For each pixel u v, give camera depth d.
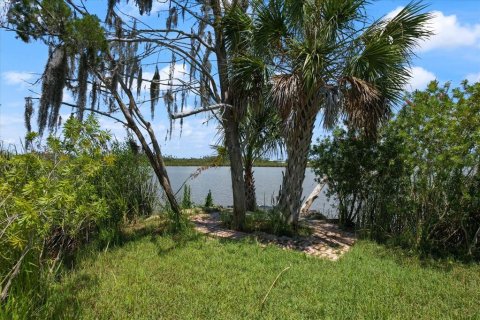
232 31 8.95
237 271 6.13
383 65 7.88
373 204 9.15
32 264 4.57
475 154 7.16
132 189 10.06
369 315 4.70
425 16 8.13
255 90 8.53
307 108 8.39
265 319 4.52
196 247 7.45
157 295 5.12
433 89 7.75
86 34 6.66
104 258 6.69
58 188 4.55
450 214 7.75
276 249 7.46
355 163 9.43
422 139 7.53
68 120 5.69
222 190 18.22
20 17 6.57
